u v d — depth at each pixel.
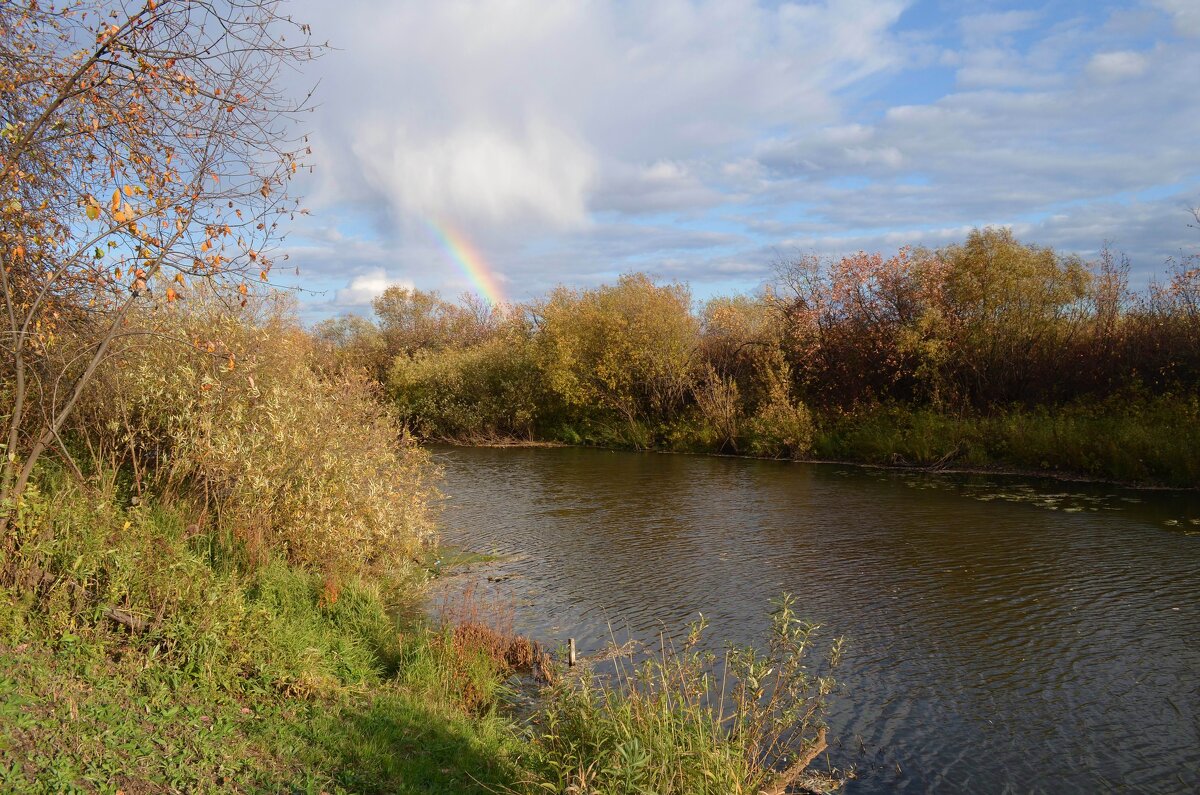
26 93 7.09
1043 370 23.17
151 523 8.44
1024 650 8.59
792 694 5.88
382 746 5.78
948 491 18.16
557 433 33.81
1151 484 17.94
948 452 21.83
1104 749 6.62
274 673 6.62
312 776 5.09
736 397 28.38
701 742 4.88
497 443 32.88
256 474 10.07
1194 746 6.63
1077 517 14.81
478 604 10.37
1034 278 24.47
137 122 7.06
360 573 10.73
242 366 9.90
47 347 7.45
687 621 9.73
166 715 5.44
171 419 9.84
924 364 24.61
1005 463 21.17
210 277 7.07
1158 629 9.05
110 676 5.82
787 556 12.64
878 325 26.83
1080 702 7.41
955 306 25.42
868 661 8.39
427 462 16.78
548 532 14.80
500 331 40.12
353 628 8.59
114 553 6.99
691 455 27.55
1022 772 6.29
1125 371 21.53
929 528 14.30
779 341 29.36
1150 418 19.47
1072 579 10.95
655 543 13.77
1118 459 18.67
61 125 6.54
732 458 26.19
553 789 4.85
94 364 7.20
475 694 7.50
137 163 7.14
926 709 7.33
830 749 6.67
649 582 11.39
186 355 9.95
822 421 25.80
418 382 35.97
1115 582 10.76
